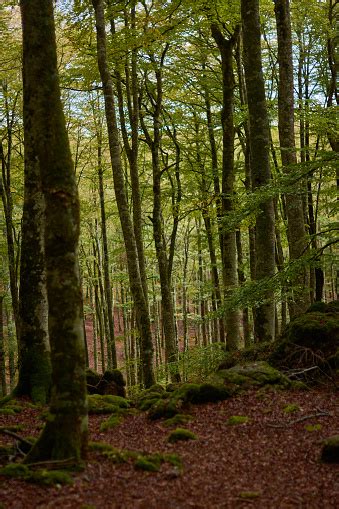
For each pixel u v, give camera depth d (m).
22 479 4.70
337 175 11.45
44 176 5.00
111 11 12.53
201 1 12.08
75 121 19.08
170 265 18.34
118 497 4.35
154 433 6.55
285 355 8.99
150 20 12.07
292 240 11.66
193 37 14.88
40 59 5.17
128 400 8.98
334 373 8.20
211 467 5.16
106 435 6.68
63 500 4.25
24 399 8.96
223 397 7.73
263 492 4.53
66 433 4.98
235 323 12.44
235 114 14.68
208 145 19.67
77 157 20.11
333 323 8.91
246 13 10.21
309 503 4.31
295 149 9.35
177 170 18.03
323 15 16.33
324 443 5.45
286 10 11.86
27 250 9.47
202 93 16.59
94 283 23.89
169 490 4.54
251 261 16.17
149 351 12.44
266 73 17.53
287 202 11.81
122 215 12.07
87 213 22.12
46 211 4.98
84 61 13.83
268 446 5.74
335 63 17.83
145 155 22.00
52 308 4.96
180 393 7.78
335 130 14.20
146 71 15.70
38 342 9.42
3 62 15.23
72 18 12.46
